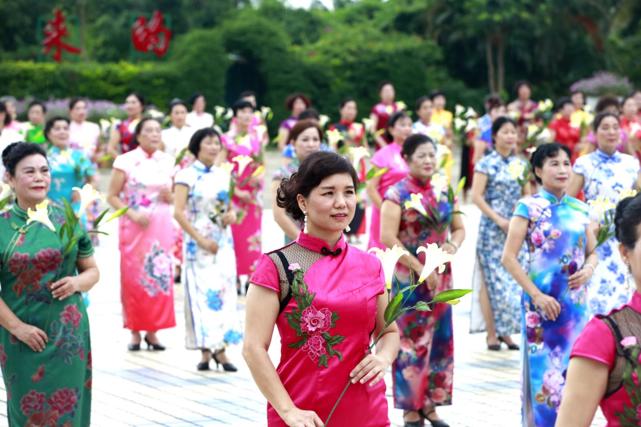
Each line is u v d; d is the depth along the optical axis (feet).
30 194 22.21
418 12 176.35
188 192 34.81
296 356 16.43
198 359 36.52
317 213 16.49
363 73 155.84
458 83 161.99
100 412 29.32
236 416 28.86
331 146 44.78
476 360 36.29
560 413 13.53
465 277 52.54
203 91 146.10
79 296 22.62
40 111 64.75
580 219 25.93
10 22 169.37
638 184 34.35
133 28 157.69
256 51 150.71
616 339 13.23
